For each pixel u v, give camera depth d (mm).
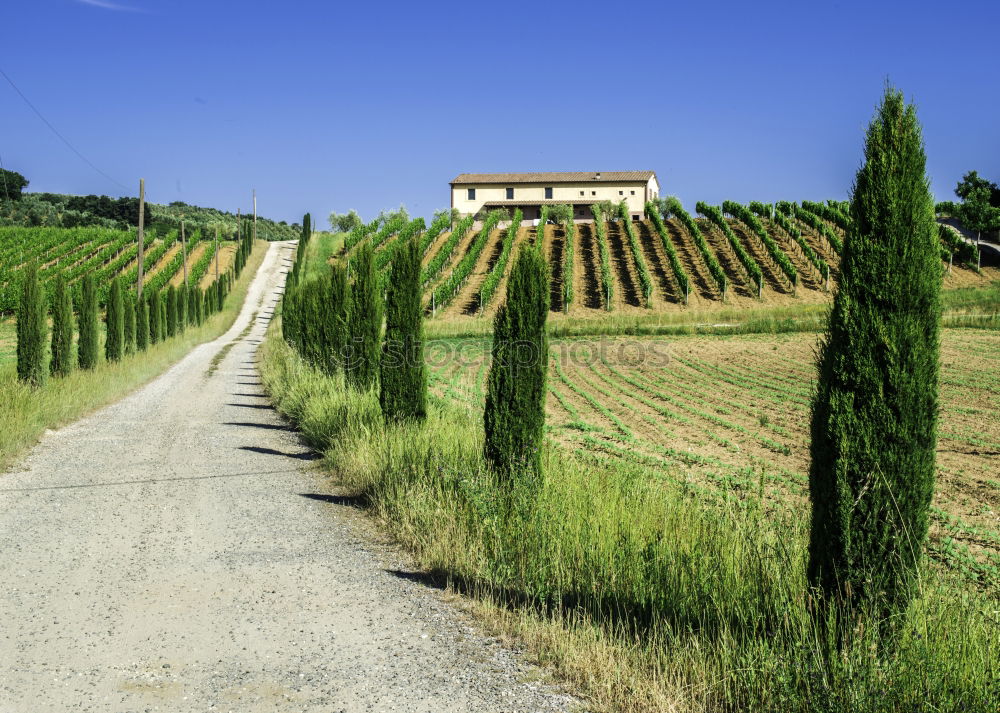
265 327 53625
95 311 20469
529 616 4855
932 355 3924
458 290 51500
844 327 3975
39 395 13273
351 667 4242
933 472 3912
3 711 3689
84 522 7320
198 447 11609
